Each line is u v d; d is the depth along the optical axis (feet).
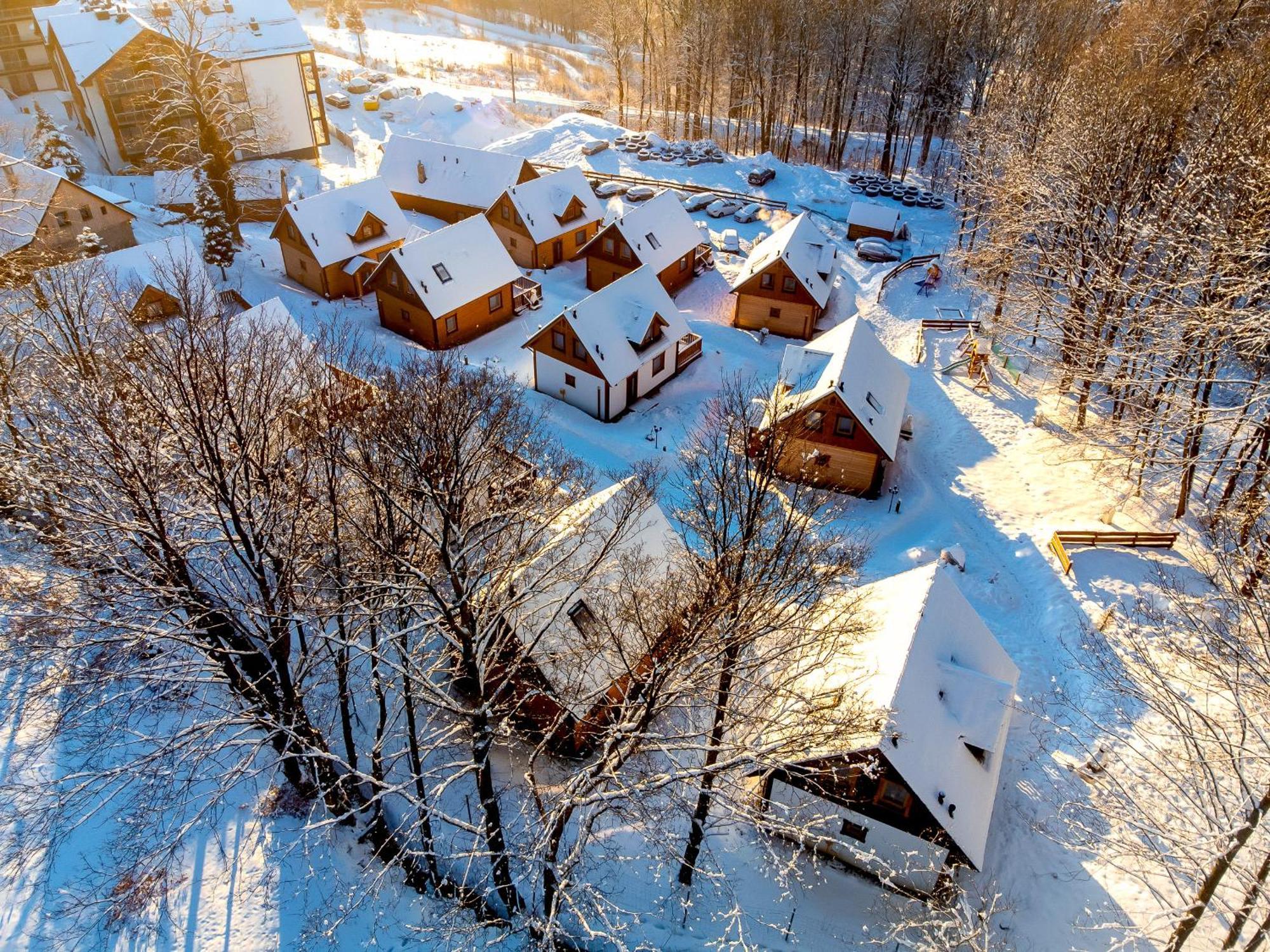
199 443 68.39
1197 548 104.06
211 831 80.02
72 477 68.13
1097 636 95.09
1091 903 73.72
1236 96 117.29
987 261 155.84
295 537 70.49
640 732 64.18
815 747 64.85
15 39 259.60
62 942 71.61
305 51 245.45
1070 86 161.89
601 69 385.70
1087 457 120.57
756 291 166.30
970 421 136.26
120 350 77.87
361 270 177.37
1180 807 76.64
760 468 68.03
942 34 241.55
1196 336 103.09
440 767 70.74
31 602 75.00
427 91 311.27
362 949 73.15
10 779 80.28
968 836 70.74
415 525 63.57
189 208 208.85
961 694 76.64
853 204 204.54
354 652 90.63
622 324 142.61
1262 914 68.08
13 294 101.45
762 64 263.70
